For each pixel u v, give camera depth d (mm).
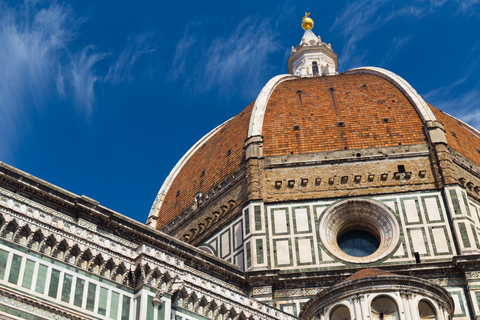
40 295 49656
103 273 53531
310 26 149125
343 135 93812
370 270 73562
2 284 48250
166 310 54062
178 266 56656
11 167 60188
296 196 88562
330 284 79562
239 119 107125
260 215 86750
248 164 91750
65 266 51938
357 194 87938
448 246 82188
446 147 90500
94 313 51562
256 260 82500
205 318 57031
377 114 96625
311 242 84312
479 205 89625
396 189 87750
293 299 78750
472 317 75312
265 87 104562
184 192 103250
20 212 51031
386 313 68000
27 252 50469
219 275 77250
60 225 52969
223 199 93500
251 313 59719
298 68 138875
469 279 77438
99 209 65500
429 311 68562
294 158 91750
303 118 97375
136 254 55594
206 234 92188
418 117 95438
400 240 83250
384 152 91000
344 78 109000
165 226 100500
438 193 86938
